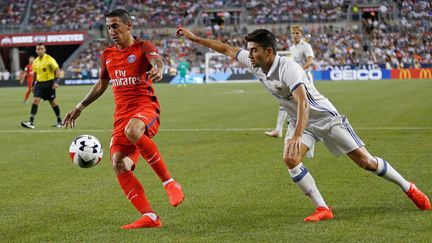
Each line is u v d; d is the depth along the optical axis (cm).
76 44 7094
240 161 1213
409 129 1705
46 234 698
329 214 736
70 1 7369
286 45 6588
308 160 1191
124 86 751
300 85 687
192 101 3144
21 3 7344
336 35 6762
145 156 716
